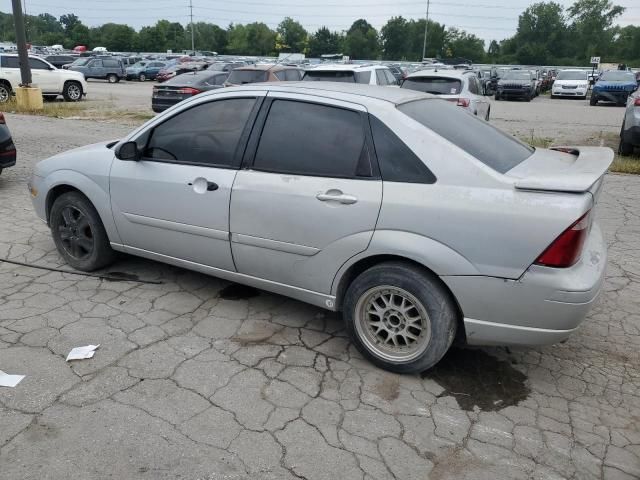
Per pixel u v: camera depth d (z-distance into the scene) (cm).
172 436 275
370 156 325
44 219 480
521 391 324
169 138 403
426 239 306
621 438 286
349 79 1216
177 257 413
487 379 335
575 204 281
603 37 10669
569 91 3011
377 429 286
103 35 10344
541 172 311
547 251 283
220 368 334
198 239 392
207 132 387
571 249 283
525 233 285
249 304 421
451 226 299
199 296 431
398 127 322
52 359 336
